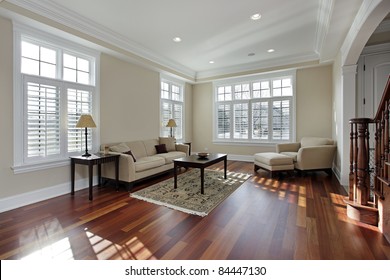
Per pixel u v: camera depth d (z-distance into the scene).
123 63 4.48
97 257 1.73
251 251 1.79
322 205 2.79
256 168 4.88
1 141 2.69
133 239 2.00
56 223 2.34
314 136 5.34
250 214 2.54
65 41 3.37
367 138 2.35
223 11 3.14
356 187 2.41
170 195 3.22
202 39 4.15
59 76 3.36
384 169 2.09
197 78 6.71
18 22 2.80
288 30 3.76
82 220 2.41
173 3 2.94
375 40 3.66
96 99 3.89
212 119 6.79
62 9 3.01
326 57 4.55
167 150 5.24
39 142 3.07
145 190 3.47
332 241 1.93
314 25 3.56
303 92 5.43
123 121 4.50
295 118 5.54
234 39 4.14
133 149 4.44
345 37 3.50
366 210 2.26
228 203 2.90
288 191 3.39
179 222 2.35
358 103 3.81
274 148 5.88
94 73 3.86
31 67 3.04
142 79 5.00
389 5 2.21
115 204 2.90
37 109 3.04
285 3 2.94
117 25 3.57
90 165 3.09
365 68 3.75
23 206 2.84
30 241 1.97
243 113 6.35
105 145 3.80
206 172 4.76
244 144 6.32
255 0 2.87
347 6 2.63
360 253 1.74
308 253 1.75
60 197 3.20
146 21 3.43
